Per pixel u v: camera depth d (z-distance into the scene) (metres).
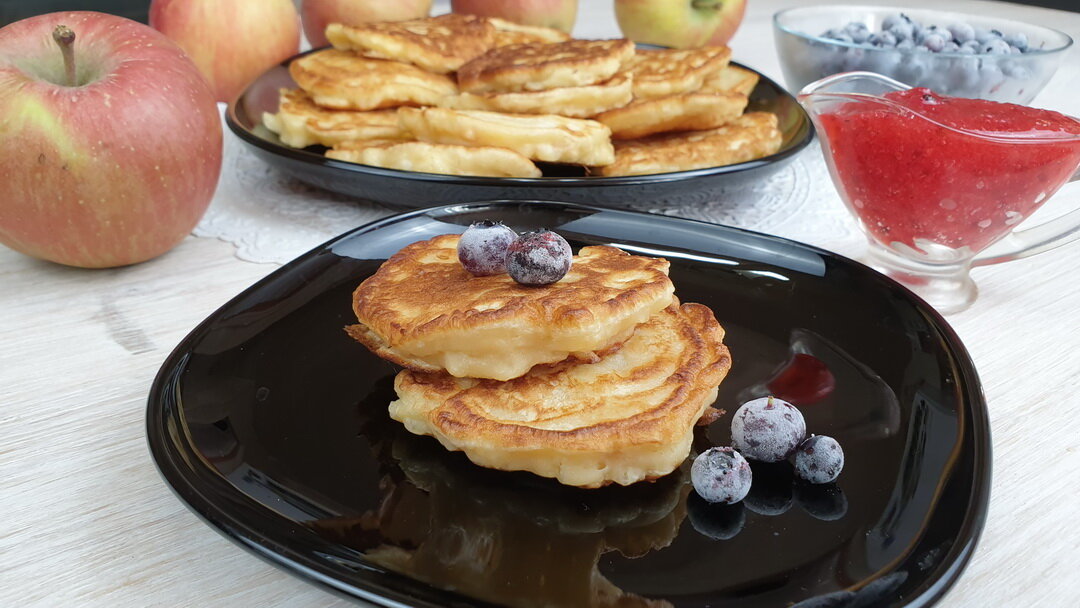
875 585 0.26
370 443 0.31
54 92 0.38
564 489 0.30
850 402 0.32
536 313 0.31
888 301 0.36
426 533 0.28
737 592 0.26
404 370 0.33
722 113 0.49
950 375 0.32
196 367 0.32
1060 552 0.29
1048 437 0.33
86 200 0.39
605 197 0.43
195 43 0.58
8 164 0.38
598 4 0.95
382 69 0.51
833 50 0.54
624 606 0.26
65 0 0.88
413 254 0.36
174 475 0.28
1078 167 0.38
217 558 0.29
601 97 0.48
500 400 0.31
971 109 0.39
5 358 0.37
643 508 0.29
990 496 0.29
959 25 0.59
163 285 0.42
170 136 0.40
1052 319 0.39
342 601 0.28
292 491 0.29
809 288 0.37
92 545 0.29
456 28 0.57
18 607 0.27
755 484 0.30
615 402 0.31
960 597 0.28
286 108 0.50
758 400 0.31
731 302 0.37
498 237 0.34
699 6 0.72
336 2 0.67
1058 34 0.56
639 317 0.32
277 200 0.48
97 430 0.33
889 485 0.29
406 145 0.45
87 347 0.38
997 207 0.38
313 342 0.35
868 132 0.39
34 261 0.43
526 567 0.27
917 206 0.39
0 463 0.32
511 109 0.48
